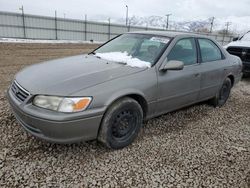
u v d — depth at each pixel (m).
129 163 2.77
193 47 4.00
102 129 2.79
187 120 4.14
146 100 3.16
